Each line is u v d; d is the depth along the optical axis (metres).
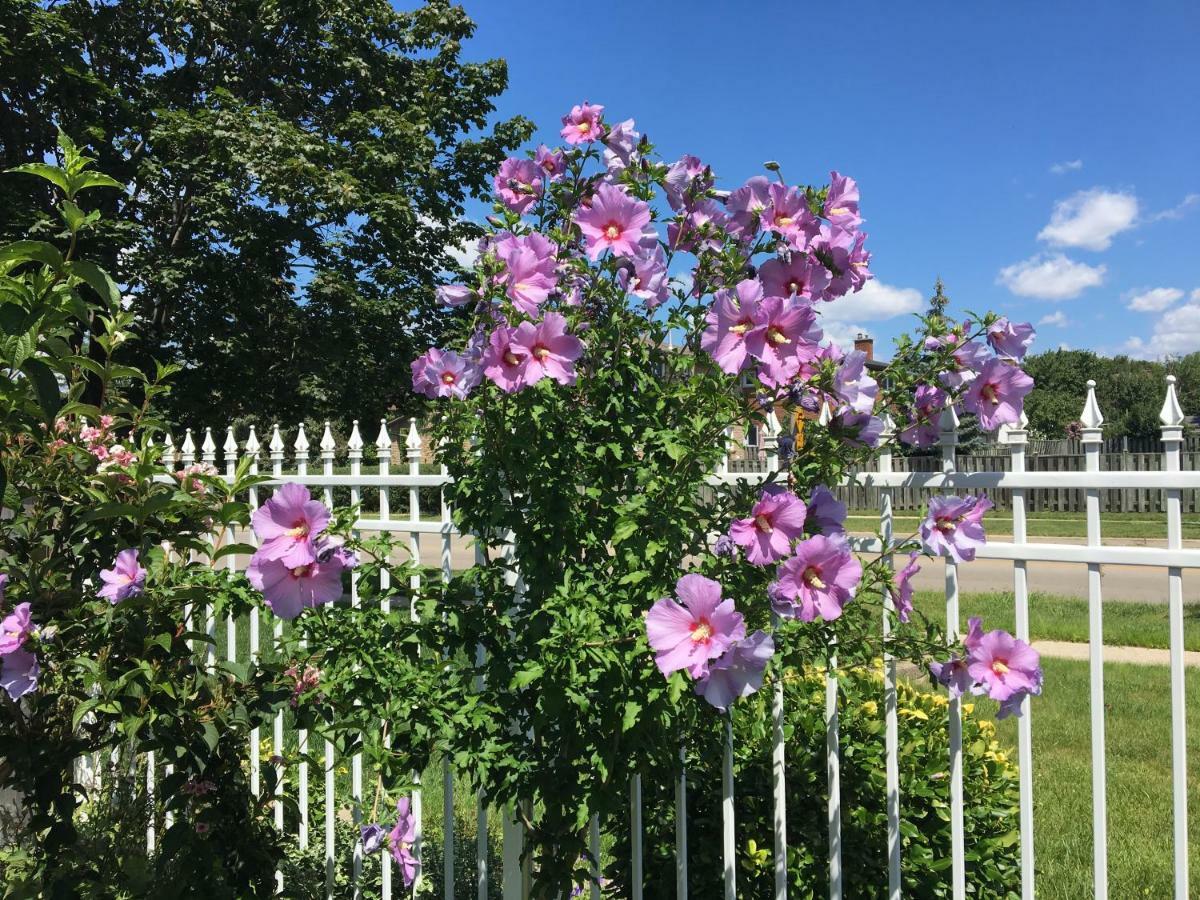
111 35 12.65
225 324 12.38
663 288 1.96
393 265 13.29
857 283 1.98
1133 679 5.70
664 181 1.99
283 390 12.86
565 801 1.96
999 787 2.67
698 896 2.50
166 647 2.18
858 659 2.04
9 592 2.24
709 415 1.94
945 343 1.92
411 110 13.33
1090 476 1.82
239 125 11.20
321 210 11.70
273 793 2.54
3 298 1.91
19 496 2.39
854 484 2.06
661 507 1.80
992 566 12.09
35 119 11.39
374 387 13.05
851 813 2.45
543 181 2.16
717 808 2.59
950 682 1.88
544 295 1.81
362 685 2.16
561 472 1.97
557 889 2.01
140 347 11.53
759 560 1.74
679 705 1.78
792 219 1.88
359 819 2.88
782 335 1.74
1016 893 2.51
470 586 2.18
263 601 2.39
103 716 2.32
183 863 2.37
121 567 2.25
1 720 2.33
